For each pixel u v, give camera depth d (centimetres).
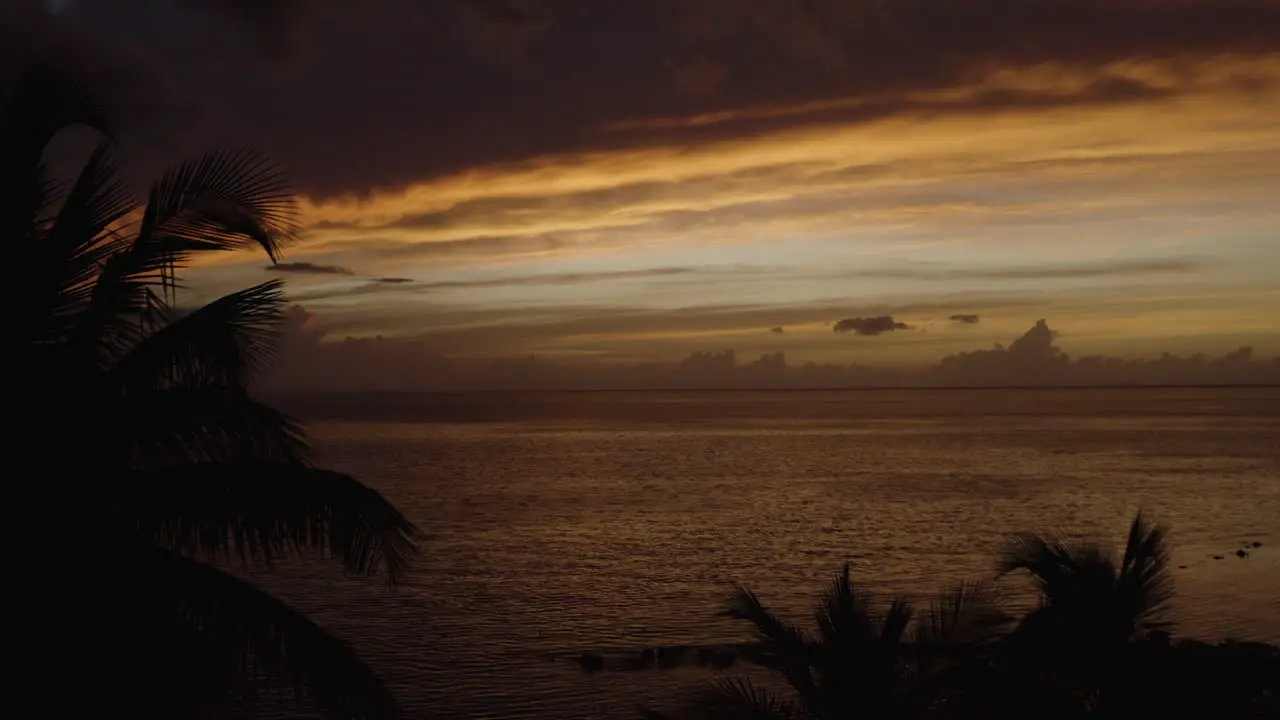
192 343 970
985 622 1316
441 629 3988
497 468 11275
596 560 5581
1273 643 3600
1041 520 7075
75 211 1012
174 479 975
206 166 1030
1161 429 19500
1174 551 5669
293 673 981
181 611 969
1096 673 1330
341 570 5041
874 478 10125
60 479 979
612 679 3303
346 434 18425
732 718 1335
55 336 998
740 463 11994
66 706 924
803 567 5359
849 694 1236
